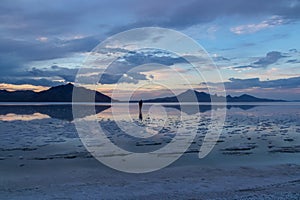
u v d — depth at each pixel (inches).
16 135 852.6
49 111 2062.0
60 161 547.8
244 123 1190.9
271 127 1056.2
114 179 446.6
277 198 369.4
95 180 440.8
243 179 450.0
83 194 381.7
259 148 677.3
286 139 799.1
